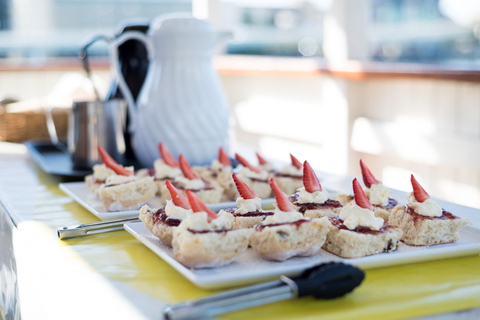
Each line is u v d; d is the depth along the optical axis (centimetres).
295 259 88
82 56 170
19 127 237
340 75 316
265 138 399
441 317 73
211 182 135
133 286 79
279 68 358
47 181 160
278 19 504
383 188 113
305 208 105
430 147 274
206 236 81
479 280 81
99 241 102
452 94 275
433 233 96
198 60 160
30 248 99
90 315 71
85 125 163
